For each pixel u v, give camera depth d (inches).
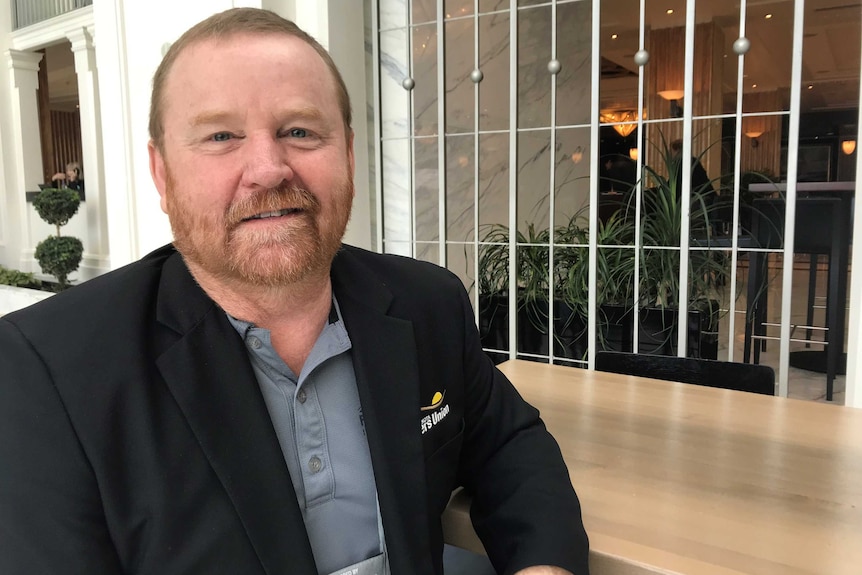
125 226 143.8
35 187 313.1
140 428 25.7
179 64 28.9
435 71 122.4
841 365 130.9
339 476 30.7
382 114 121.1
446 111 125.6
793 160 81.9
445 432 35.1
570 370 61.2
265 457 27.2
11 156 310.0
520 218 149.7
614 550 29.6
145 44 133.0
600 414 48.5
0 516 23.9
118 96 138.8
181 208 29.0
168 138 29.1
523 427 38.6
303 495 29.8
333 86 31.1
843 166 354.9
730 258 102.4
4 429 24.6
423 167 121.5
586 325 106.4
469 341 37.9
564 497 33.7
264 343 29.7
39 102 334.6
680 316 92.4
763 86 367.9
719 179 110.3
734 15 223.5
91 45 265.7
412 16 116.0
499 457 37.1
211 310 29.4
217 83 27.8
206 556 25.4
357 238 120.3
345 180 31.0
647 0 198.1
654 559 28.6
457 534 37.5
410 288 36.7
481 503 37.1
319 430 30.7
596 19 93.9
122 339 27.0
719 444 42.3
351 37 114.8
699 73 231.5
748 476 37.4
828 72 345.1
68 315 27.5
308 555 26.9
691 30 87.0
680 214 101.3
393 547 30.0
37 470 24.4
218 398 27.4
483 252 119.6
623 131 138.9
